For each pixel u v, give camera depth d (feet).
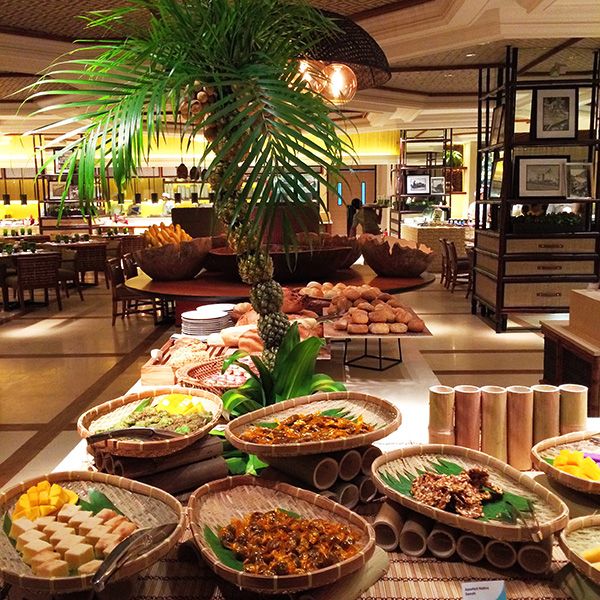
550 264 24.36
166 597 4.16
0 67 22.20
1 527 4.33
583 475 4.95
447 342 23.17
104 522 4.22
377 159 55.62
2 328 27.50
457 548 4.42
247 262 6.37
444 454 5.36
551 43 24.06
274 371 6.40
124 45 5.68
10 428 15.40
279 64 5.75
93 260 39.96
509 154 24.04
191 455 5.16
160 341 24.20
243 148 4.84
